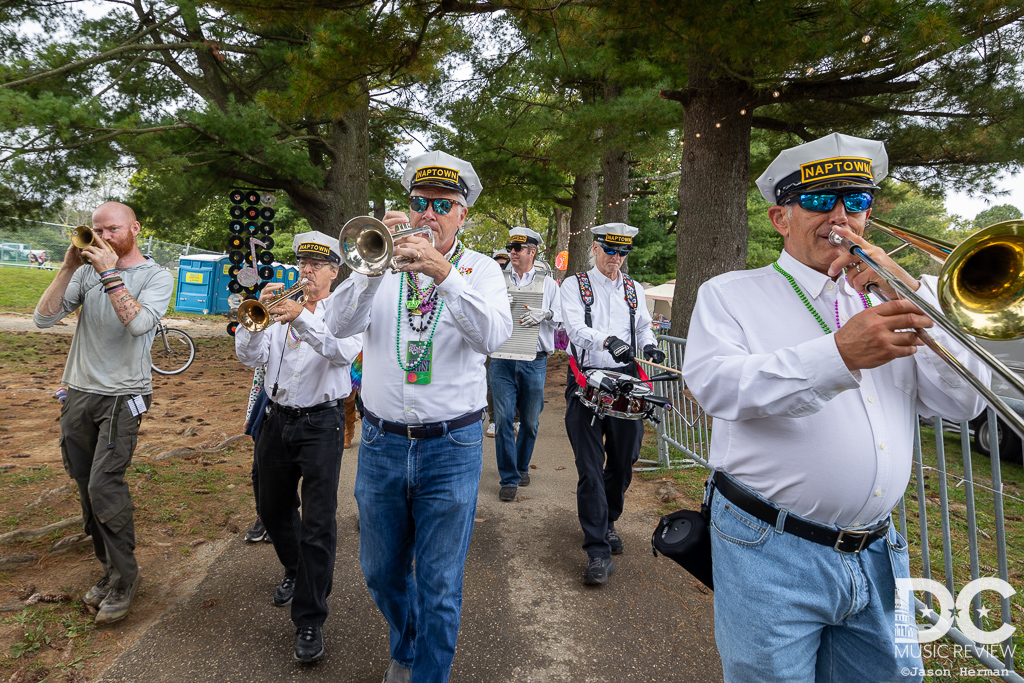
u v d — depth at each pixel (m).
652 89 9.09
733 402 1.53
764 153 13.58
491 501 4.87
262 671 2.71
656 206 31.81
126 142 11.09
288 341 2.88
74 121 10.43
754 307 1.67
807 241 1.64
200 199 13.66
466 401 2.39
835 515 1.57
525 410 5.12
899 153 10.09
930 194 10.95
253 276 8.76
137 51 12.93
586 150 9.37
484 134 12.19
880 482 1.55
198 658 2.79
